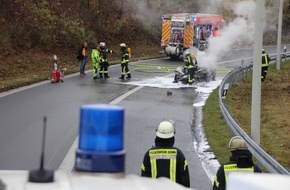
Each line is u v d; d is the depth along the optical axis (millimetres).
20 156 10586
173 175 5609
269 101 21609
